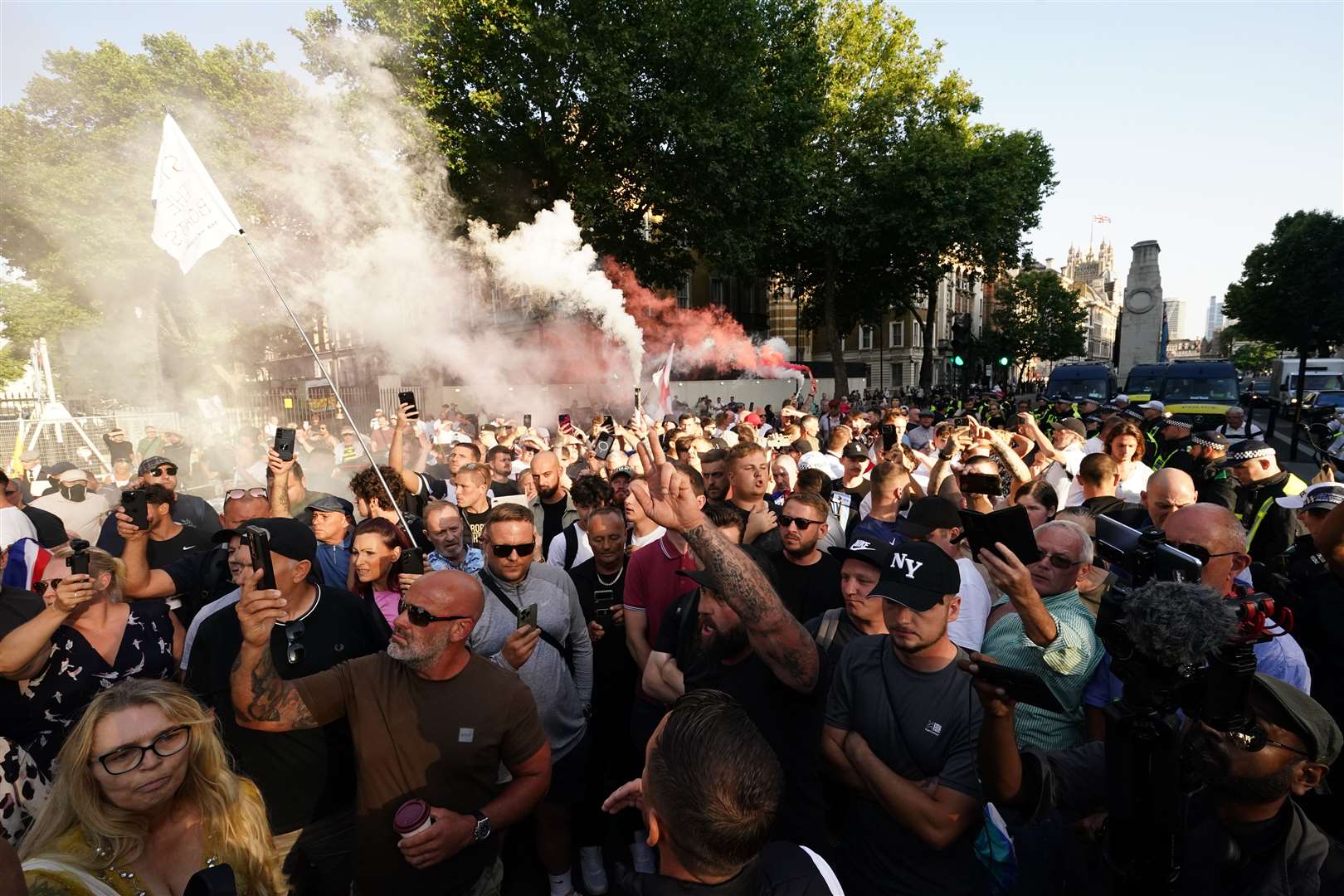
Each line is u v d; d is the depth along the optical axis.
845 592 2.66
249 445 8.59
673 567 3.35
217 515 5.29
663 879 1.32
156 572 3.62
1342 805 2.57
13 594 2.90
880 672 2.28
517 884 3.60
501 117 18.22
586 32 17.83
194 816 1.80
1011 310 65.94
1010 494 4.85
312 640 2.82
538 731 2.43
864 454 6.05
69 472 6.08
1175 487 3.75
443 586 2.24
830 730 2.33
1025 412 6.60
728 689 2.46
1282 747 1.53
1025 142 35.38
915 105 32.59
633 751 3.75
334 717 2.31
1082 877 1.99
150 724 1.69
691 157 19.64
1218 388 19.58
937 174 28.81
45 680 2.79
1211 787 1.64
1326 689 2.97
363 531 3.43
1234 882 1.66
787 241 30.97
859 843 2.28
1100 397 25.30
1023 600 2.18
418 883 2.25
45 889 1.56
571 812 3.49
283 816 2.60
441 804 2.26
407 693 2.29
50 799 1.71
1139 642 1.52
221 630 2.68
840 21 31.05
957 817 2.05
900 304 36.16
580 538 4.29
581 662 3.45
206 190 4.25
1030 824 1.92
